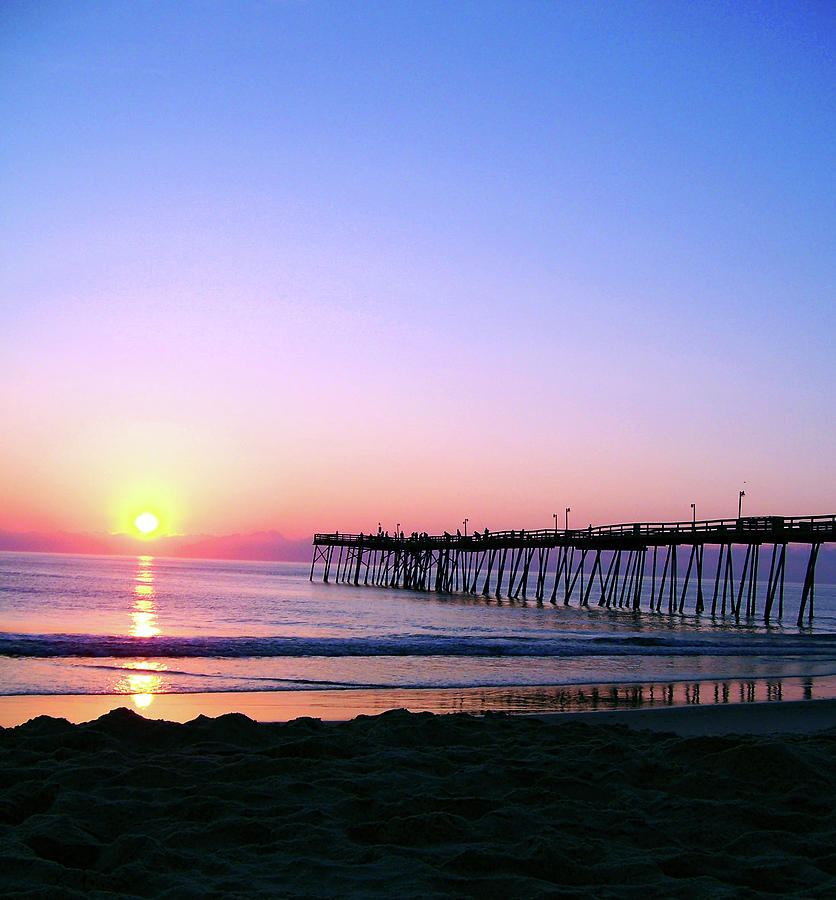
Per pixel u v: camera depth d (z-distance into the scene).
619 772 6.43
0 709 12.06
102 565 135.50
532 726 8.97
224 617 37.03
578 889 4.07
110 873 4.07
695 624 40.88
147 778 5.94
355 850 4.55
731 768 6.54
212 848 4.62
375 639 26.47
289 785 5.80
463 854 4.44
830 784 6.14
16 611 35.75
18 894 3.74
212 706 13.12
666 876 4.30
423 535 68.44
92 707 12.60
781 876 4.42
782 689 17.61
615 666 21.41
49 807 5.24
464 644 25.78
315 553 87.44
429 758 6.88
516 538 55.06
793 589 157.25
